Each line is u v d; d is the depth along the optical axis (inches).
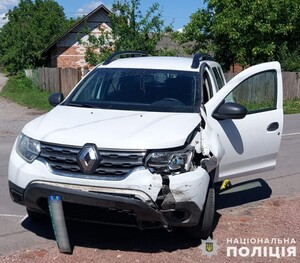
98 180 166.6
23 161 180.2
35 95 1042.1
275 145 235.5
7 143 438.0
